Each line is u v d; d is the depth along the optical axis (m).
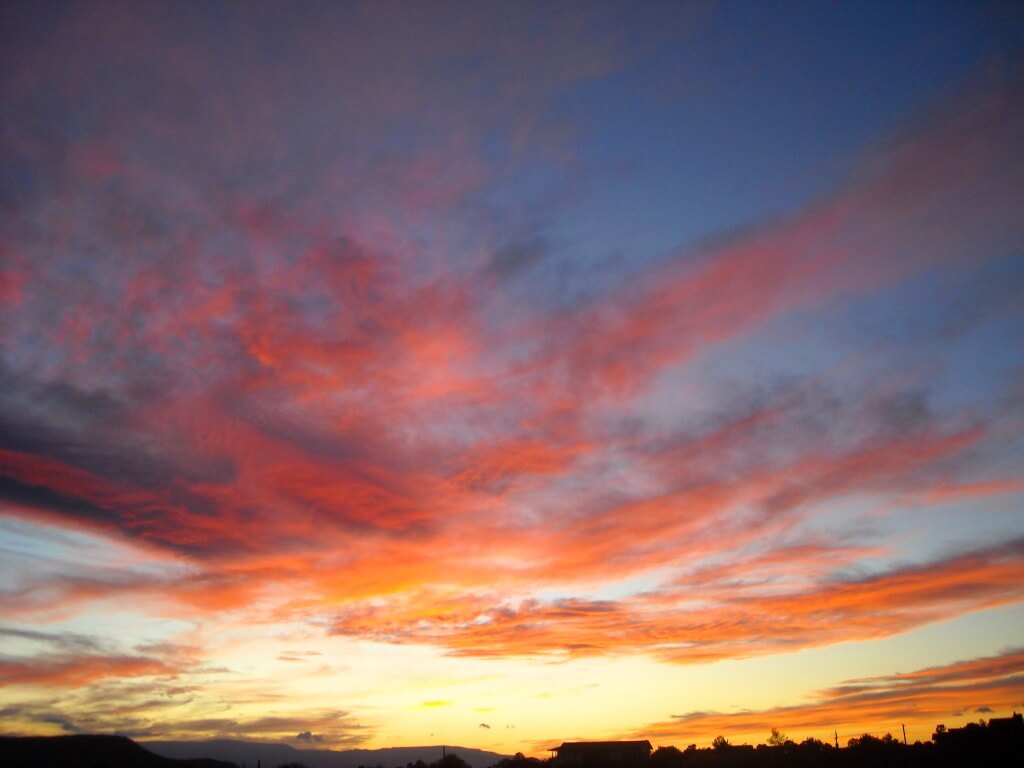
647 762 72.56
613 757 74.81
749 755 69.06
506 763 78.06
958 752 56.94
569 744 77.19
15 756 51.34
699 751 74.19
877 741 65.38
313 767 83.81
